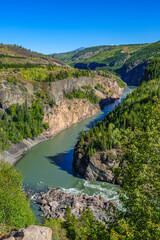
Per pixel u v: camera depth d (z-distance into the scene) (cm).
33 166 8856
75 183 7675
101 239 1914
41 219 5453
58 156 9944
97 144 8575
